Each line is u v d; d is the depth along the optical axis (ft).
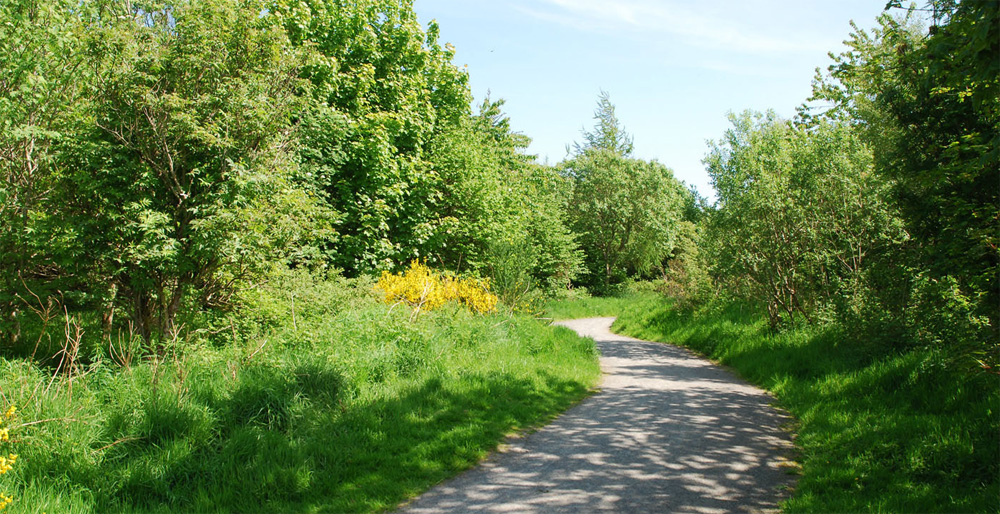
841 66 36.60
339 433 19.42
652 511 14.44
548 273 101.60
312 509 14.71
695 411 25.72
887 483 15.94
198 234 22.49
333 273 37.52
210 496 15.15
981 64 12.11
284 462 16.60
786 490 16.06
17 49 24.82
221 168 24.41
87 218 23.09
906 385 24.08
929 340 26.53
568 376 32.58
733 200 48.96
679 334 57.82
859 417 21.88
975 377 20.52
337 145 44.91
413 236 51.21
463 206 57.72
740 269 43.52
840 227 38.96
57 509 13.25
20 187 25.36
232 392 19.84
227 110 24.88
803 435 21.22
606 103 183.32
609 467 17.93
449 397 24.77
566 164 149.89
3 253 24.79
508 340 37.58
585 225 139.33
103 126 23.90
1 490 13.46
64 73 25.84
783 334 40.37
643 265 146.72
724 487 16.24
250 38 25.67
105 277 24.50
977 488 15.03
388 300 40.11
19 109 24.73
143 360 23.20
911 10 16.58
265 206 24.64
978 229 18.72
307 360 23.11
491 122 88.43
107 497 14.32
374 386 24.43
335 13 51.88
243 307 28.22
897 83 24.44
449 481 16.80
